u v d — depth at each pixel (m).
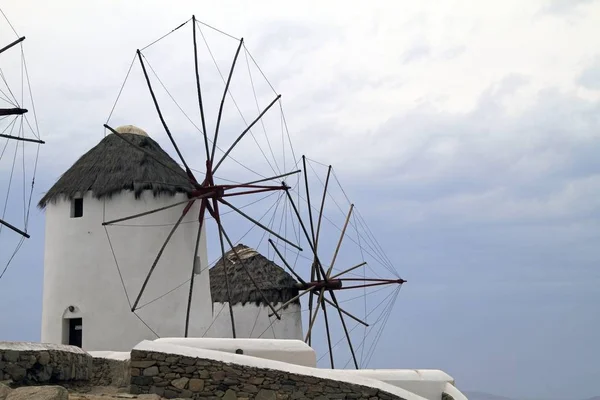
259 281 33.03
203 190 24.98
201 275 26.73
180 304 25.47
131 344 24.48
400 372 18.78
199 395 16.27
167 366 16.33
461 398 18.48
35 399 13.05
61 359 17.03
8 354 15.66
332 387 16.88
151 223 25.27
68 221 25.25
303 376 16.80
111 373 18.61
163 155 26.88
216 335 31.94
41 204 26.02
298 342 18.61
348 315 30.98
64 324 24.92
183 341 17.80
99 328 24.48
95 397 15.32
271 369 16.64
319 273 30.55
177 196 25.84
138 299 22.64
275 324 32.47
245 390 16.44
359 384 17.08
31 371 16.09
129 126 27.03
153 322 24.83
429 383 18.84
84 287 24.73
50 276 25.36
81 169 25.75
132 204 25.11
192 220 26.31
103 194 24.97
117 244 24.91
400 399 17.23
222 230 25.19
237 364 16.52
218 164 25.66
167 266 25.34
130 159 25.72
